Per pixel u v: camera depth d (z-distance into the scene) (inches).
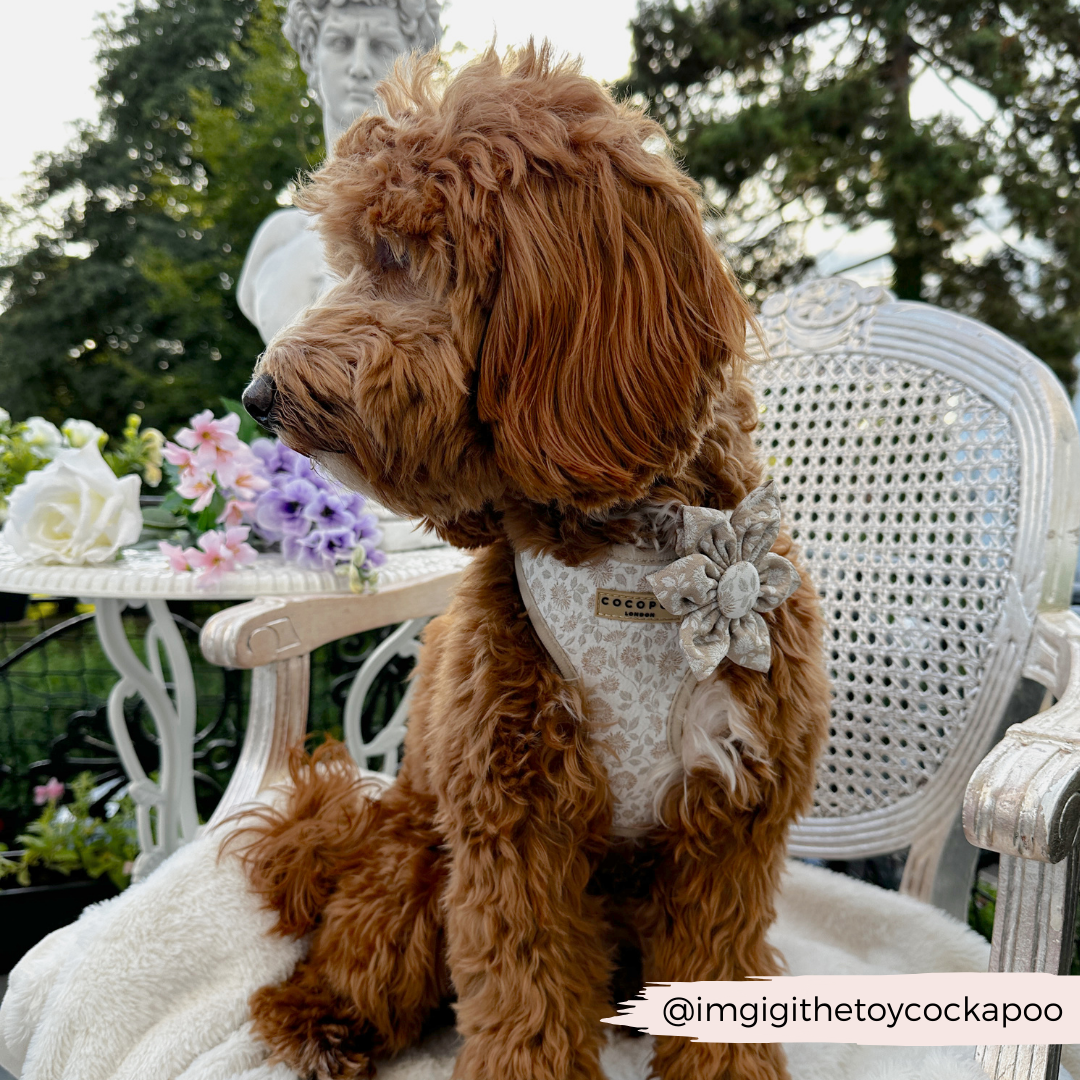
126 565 62.6
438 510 38.9
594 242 34.1
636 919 49.9
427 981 47.8
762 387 72.4
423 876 48.3
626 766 41.9
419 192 33.7
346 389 34.7
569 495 35.4
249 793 57.6
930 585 62.5
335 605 61.0
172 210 447.8
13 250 479.5
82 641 132.6
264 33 429.4
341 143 37.5
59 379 454.9
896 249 264.2
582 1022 42.3
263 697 59.9
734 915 44.3
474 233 33.4
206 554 59.6
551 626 40.9
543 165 34.3
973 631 59.6
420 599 66.9
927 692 62.1
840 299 70.0
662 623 40.8
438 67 41.8
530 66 37.5
